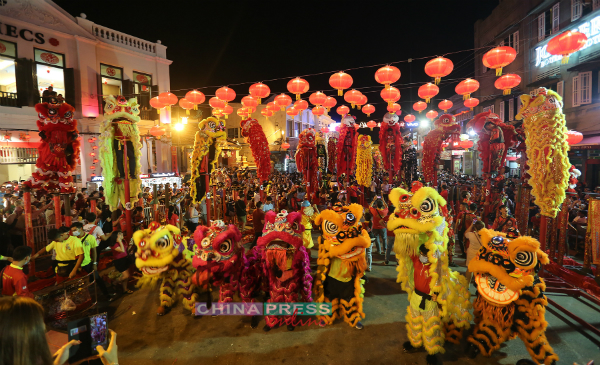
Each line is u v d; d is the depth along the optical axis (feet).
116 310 16.90
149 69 63.52
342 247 13.65
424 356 12.33
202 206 29.73
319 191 40.88
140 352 12.98
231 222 36.17
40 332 4.89
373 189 48.21
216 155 27.02
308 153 36.09
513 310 11.46
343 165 39.32
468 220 24.36
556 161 17.69
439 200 12.05
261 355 12.65
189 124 65.05
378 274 21.53
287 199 37.14
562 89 46.68
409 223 12.07
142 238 15.37
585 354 12.21
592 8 42.52
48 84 52.37
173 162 63.72
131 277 19.88
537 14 53.57
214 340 13.82
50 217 28.30
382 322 15.05
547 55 50.14
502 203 28.40
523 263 10.89
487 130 29.91
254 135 30.76
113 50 57.26
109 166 24.04
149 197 39.96
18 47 45.83
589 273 18.01
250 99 34.04
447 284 12.23
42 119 22.89
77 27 51.65
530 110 18.35
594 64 41.19
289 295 14.58
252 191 44.55
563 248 19.56
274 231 14.25
